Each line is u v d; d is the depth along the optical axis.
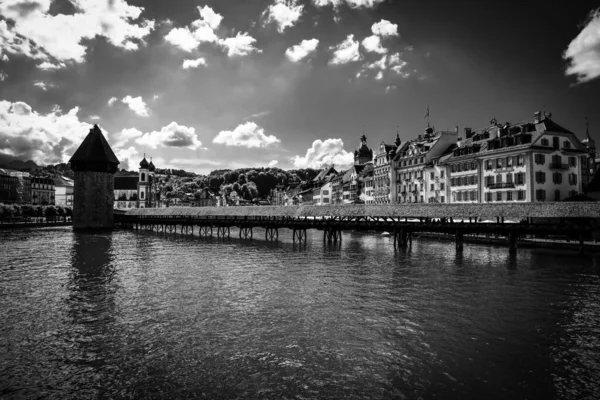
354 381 13.57
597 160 83.50
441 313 20.75
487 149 60.47
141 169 163.12
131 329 18.59
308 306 22.12
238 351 16.02
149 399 12.56
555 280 28.38
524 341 16.94
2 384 13.55
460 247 42.91
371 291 25.53
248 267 35.09
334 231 54.62
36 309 21.91
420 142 80.12
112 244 56.66
